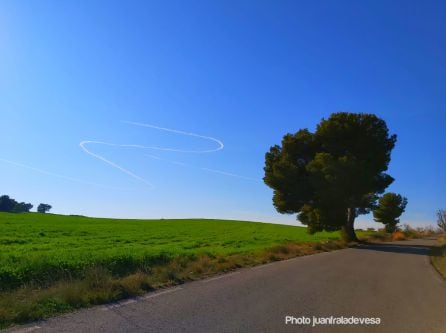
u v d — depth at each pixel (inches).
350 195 1806.1
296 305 441.7
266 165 1967.3
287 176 1847.9
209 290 519.2
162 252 843.4
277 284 577.3
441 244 1800.0
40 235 1443.2
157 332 329.4
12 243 1153.4
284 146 1930.4
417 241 2313.0
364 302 477.7
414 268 870.4
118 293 472.7
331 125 1875.0
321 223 1792.6
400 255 1197.1
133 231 1894.7
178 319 370.3
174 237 1691.7
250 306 428.8
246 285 562.3
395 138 1947.6
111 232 1761.8
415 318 412.5
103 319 367.2
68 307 407.5
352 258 1046.4
